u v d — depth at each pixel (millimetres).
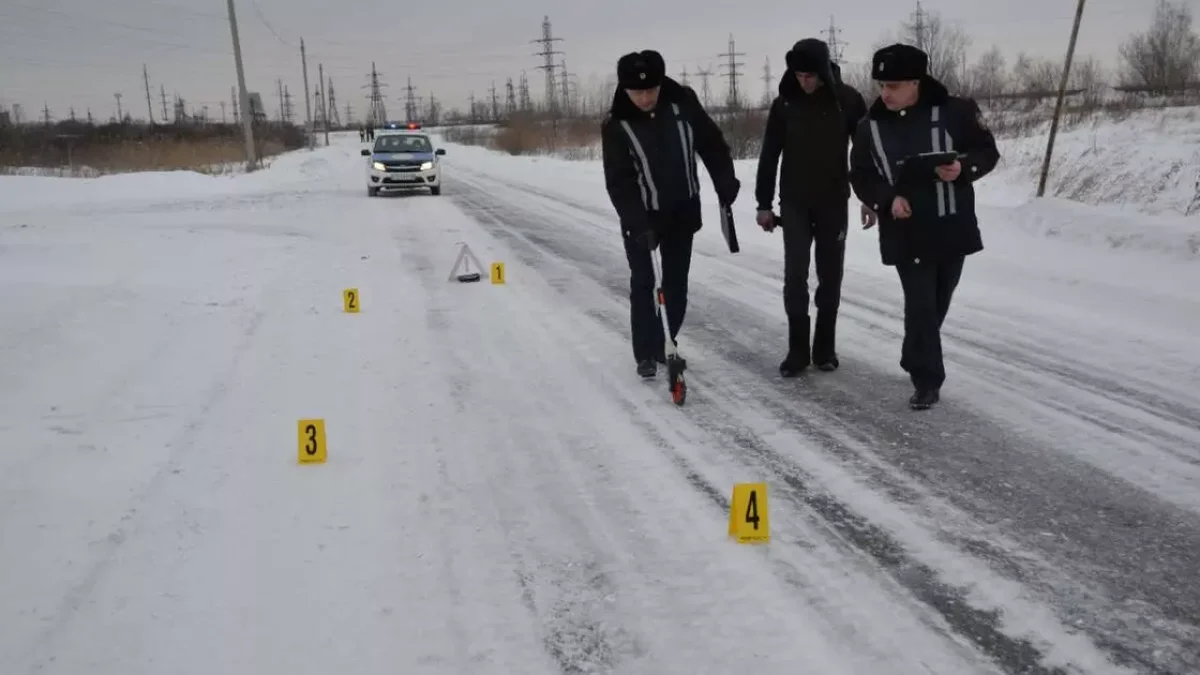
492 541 3949
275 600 3500
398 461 4848
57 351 6902
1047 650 3090
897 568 3656
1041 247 10656
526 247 12508
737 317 8062
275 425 5402
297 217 17156
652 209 6098
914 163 5121
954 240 5309
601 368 6539
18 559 3822
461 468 4746
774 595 3479
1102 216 10961
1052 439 4973
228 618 3381
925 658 3059
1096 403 5523
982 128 5289
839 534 3955
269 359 6801
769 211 6234
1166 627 3209
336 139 102375
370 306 8641
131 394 5953
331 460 4867
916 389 5547
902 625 3256
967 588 3496
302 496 4418
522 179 27547
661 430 5266
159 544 3949
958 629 3225
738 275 10008
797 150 5992
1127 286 8477
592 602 3461
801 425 5301
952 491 4355
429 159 22406
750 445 5008
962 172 5145
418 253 12047
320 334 7555
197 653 3168
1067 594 3432
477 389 6070
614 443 5074
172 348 7066
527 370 6496
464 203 19734
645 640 3207
